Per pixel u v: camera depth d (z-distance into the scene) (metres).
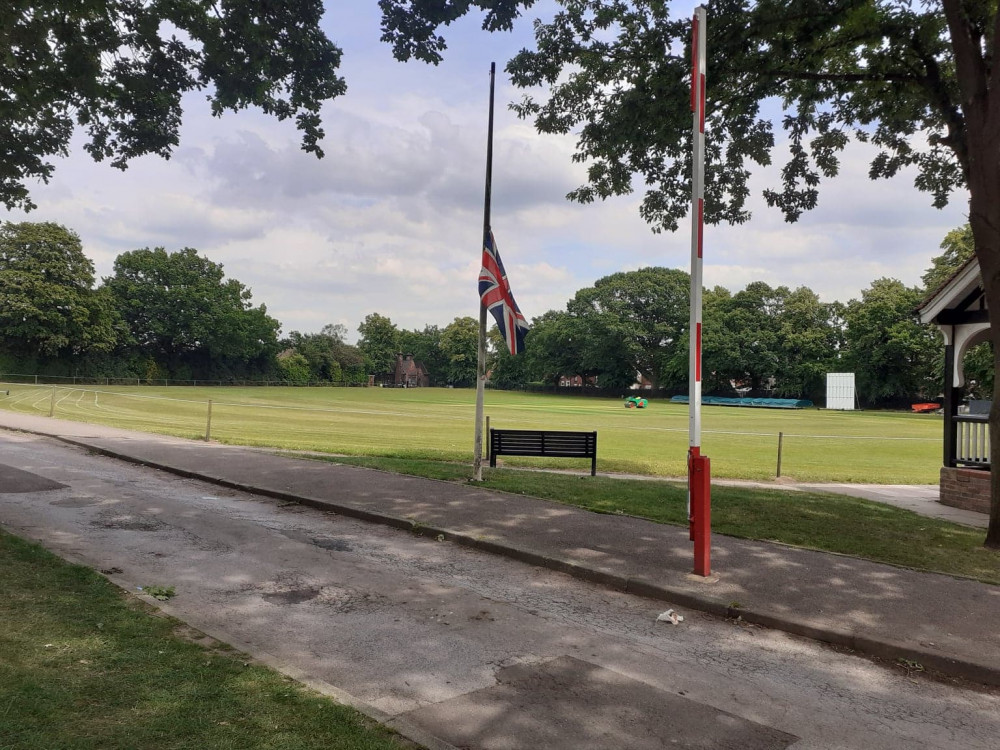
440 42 11.17
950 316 14.39
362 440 22.72
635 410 59.53
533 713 4.28
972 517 12.55
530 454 15.23
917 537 9.38
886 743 4.12
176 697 3.94
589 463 18.06
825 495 13.36
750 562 7.71
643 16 12.38
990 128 9.27
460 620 5.95
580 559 7.65
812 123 14.23
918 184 14.34
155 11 10.42
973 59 9.57
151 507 9.96
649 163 14.40
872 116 13.91
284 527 9.16
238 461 14.09
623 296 100.38
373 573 7.25
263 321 105.94
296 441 20.84
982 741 4.21
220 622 5.62
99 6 9.45
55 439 17.52
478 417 12.77
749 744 4.01
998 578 7.43
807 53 12.41
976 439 13.74
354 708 4.01
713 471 17.66
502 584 7.05
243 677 4.29
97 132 12.03
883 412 69.56
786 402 83.62
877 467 20.81
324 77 11.91
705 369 92.19
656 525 9.34
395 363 150.50
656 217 14.94
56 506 9.70
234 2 10.54
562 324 105.06
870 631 5.74
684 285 98.69
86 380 80.88
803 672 5.16
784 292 92.88
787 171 14.56
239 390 79.38
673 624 6.08
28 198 12.34
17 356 76.12
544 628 5.84
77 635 4.76
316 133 12.52
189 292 95.31
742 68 12.44
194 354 101.19
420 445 21.62
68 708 3.70
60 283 76.75
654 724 4.21
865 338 78.31
